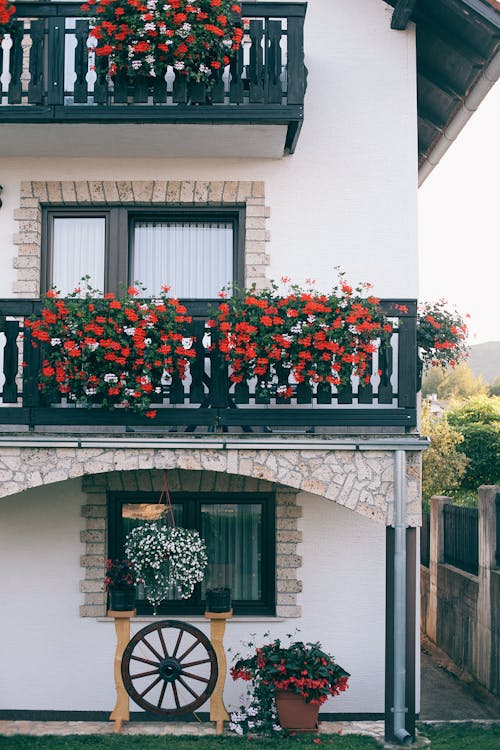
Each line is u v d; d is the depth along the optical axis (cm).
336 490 775
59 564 908
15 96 844
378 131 932
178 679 838
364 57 938
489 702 940
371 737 818
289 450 776
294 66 849
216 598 831
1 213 922
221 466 776
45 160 927
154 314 765
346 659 902
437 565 1200
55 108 837
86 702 899
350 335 764
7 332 791
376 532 908
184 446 768
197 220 954
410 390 787
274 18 874
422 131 1084
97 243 947
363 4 941
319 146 931
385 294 920
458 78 950
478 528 1048
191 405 890
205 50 829
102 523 908
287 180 929
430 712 915
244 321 769
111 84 859
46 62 906
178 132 862
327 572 905
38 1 848
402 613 774
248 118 838
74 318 762
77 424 782
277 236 926
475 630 1013
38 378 785
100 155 924
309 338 761
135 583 834
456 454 1894
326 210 927
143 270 948
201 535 931
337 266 920
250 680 892
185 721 884
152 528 797
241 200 927
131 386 766
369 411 785
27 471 774
